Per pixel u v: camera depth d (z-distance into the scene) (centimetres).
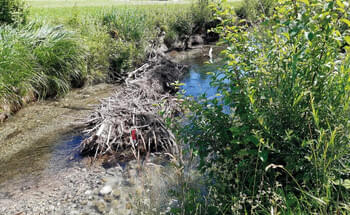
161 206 268
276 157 219
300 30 188
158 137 410
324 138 181
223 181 228
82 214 284
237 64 226
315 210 176
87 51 779
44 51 657
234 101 237
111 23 1027
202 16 1414
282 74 211
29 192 324
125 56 836
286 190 203
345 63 191
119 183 332
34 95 622
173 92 687
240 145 236
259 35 240
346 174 192
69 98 655
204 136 251
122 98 521
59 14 1091
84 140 408
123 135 416
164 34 1222
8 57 559
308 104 203
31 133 475
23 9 783
